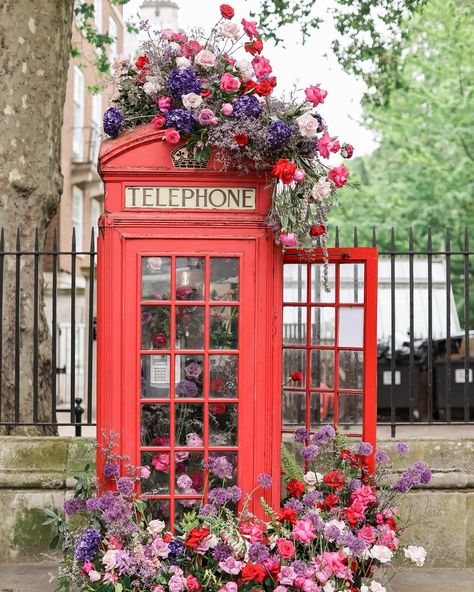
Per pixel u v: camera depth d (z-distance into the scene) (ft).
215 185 14.94
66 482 20.10
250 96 14.73
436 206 83.87
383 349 42.78
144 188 14.94
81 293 60.70
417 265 47.37
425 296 46.03
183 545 14.74
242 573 14.08
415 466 16.83
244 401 15.02
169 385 15.07
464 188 82.89
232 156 14.80
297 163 14.94
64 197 79.41
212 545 14.55
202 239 14.92
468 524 20.11
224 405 15.15
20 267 23.26
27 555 20.02
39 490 20.13
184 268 14.99
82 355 60.13
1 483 20.07
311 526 14.58
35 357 21.43
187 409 15.19
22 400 23.11
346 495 16.72
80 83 85.15
